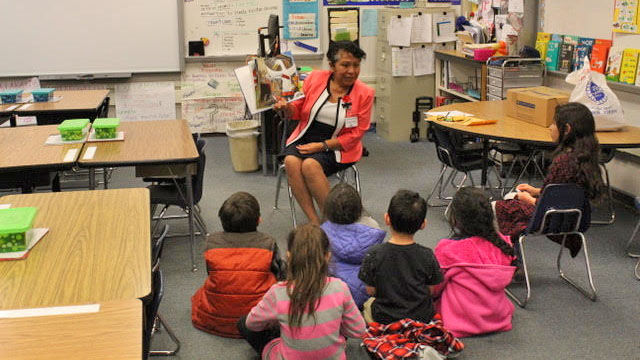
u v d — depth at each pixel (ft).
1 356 5.13
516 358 9.06
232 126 18.78
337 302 7.27
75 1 21.21
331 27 22.48
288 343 7.34
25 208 7.84
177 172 11.92
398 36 21.06
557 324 10.00
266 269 9.43
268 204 15.71
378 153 20.57
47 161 10.98
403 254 8.68
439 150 14.56
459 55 20.18
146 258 7.18
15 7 20.97
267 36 16.69
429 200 15.80
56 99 17.29
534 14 18.56
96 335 5.46
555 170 10.38
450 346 8.53
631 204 15.30
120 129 13.85
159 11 21.66
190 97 22.54
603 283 11.37
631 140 12.40
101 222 8.34
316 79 13.53
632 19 14.69
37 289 6.41
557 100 13.42
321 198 12.98
